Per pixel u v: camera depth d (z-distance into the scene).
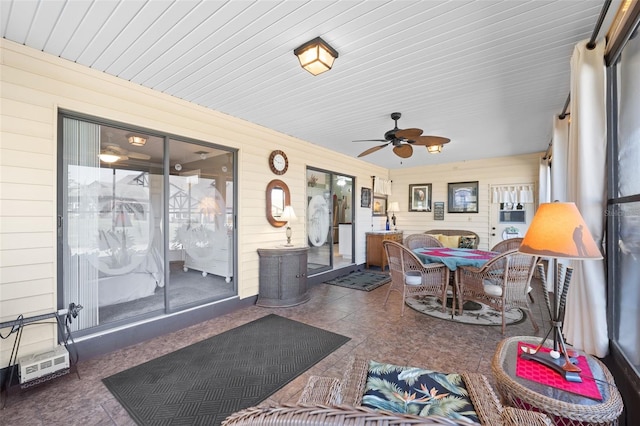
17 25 1.96
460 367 2.34
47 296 2.30
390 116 3.71
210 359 2.48
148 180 3.06
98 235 2.72
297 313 3.65
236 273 3.84
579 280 1.92
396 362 2.42
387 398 1.25
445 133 4.36
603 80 1.84
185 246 3.49
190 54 2.30
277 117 3.79
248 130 3.96
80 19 1.89
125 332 2.72
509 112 3.49
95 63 2.46
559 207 1.39
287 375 2.23
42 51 2.28
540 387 1.25
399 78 2.67
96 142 2.70
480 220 6.34
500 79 2.67
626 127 1.72
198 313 3.32
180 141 3.32
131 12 1.81
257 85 2.84
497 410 1.14
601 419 1.08
